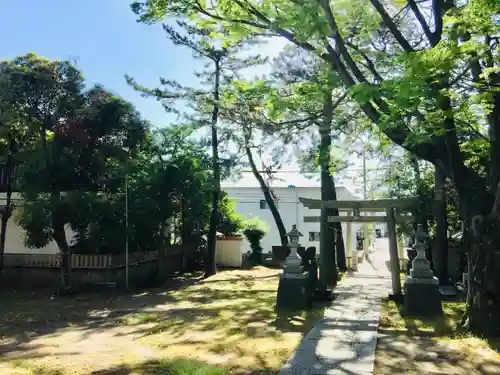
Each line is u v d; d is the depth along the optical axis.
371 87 7.36
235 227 23.17
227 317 10.31
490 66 7.93
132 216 15.48
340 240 20.70
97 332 9.16
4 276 16.61
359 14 9.50
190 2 9.29
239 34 9.55
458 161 8.39
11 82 13.27
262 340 8.05
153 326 9.62
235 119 12.60
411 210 15.02
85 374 6.15
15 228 17.47
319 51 8.82
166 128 18.20
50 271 16.38
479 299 8.10
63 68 13.84
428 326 9.09
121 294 14.45
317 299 12.25
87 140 13.76
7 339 8.61
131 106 14.66
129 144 14.80
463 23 7.05
